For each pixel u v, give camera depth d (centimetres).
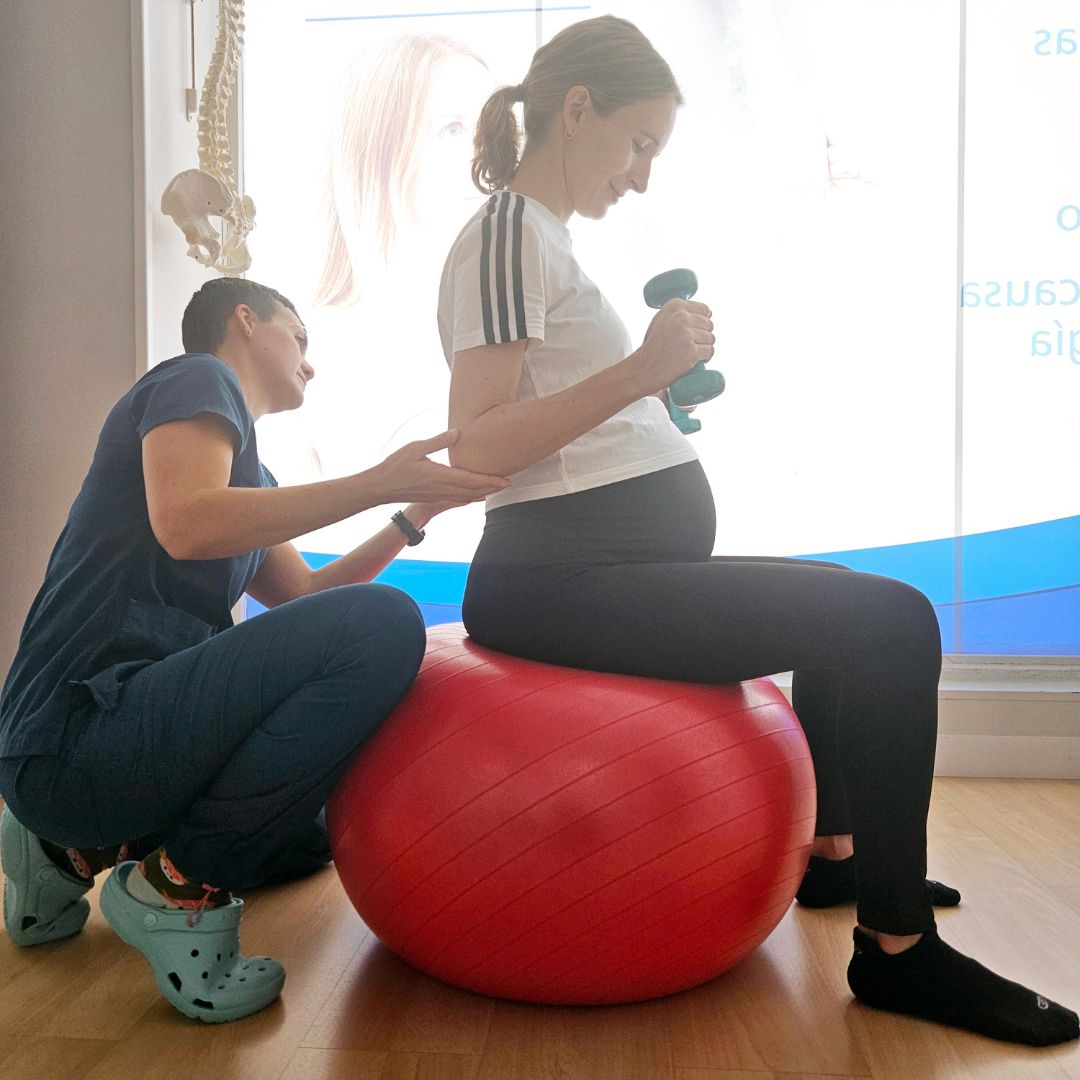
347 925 155
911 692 115
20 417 248
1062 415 270
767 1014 123
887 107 270
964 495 273
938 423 272
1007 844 194
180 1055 114
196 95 259
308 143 280
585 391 117
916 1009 120
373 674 122
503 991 124
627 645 124
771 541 277
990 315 271
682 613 120
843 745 119
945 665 269
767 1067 110
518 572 128
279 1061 112
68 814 125
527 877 114
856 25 269
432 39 277
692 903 116
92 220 246
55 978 136
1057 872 176
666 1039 117
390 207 279
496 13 275
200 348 154
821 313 273
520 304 120
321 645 120
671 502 129
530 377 126
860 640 115
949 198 270
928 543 274
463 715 121
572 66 132
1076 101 267
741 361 274
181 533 120
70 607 129
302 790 124
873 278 272
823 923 155
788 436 275
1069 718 252
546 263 125
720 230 272
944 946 120
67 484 248
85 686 124
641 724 117
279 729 120
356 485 121
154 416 126
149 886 126
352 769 130
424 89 278
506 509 131
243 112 277
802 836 126
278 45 279
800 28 269
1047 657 268
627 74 131
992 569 273
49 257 247
